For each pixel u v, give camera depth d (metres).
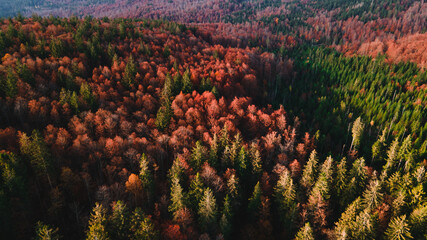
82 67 101.88
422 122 108.19
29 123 72.50
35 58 105.31
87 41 128.12
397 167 77.19
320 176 51.12
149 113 88.06
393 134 99.06
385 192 56.97
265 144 72.38
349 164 83.69
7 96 77.25
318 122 108.38
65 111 76.25
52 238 34.97
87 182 51.28
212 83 110.56
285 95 135.00
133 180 48.75
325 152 90.25
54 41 112.38
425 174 56.22
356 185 58.69
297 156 74.25
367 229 42.44
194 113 82.50
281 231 53.06
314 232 47.59
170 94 97.00
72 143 65.12
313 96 141.12
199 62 139.75
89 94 82.62
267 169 69.69
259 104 123.81
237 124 84.50
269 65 158.12
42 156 49.62
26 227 42.53
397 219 43.62
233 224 52.53
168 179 56.66
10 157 47.16
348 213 44.56
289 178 51.53
